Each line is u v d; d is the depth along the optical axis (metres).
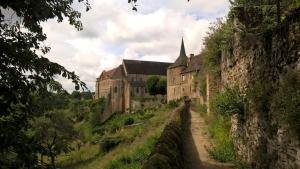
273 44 9.32
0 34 5.62
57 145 5.99
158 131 26.45
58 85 6.12
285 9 11.37
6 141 5.04
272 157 9.20
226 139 16.42
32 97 5.76
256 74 11.16
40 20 5.89
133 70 94.75
